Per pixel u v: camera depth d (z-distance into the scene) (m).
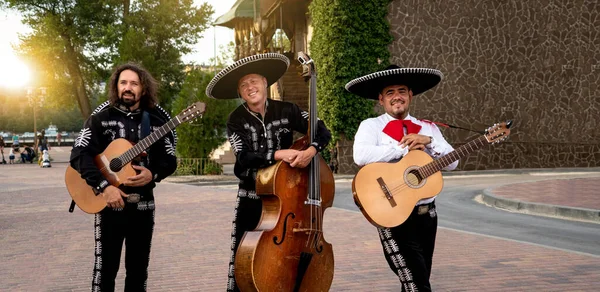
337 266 6.86
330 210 12.19
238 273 3.89
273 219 3.93
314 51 23.48
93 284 4.19
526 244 8.05
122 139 4.25
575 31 25.62
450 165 4.39
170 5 36.19
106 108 4.36
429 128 4.50
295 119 4.49
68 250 8.30
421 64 23.69
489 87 24.58
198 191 17.19
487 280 6.05
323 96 23.06
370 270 6.64
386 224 4.07
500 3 24.72
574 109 25.58
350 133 22.67
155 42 36.66
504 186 15.74
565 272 6.34
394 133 4.38
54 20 37.28
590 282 5.90
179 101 24.61
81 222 11.17
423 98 23.94
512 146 24.84
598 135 25.75
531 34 25.12
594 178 17.77
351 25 22.55
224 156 34.19
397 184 4.14
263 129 4.39
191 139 24.56
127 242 4.37
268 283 3.82
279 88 26.64
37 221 11.41
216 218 11.25
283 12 27.00
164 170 4.36
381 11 22.94
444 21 23.98
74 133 98.44
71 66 38.69
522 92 25.02
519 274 6.29
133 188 4.27
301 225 3.94
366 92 4.57
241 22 31.23
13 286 6.23
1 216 12.28
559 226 10.07
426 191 4.18
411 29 23.58
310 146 3.99
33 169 32.31
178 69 36.50
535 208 11.82
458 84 24.23
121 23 36.88
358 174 4.15
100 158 4.23
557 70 25.42
